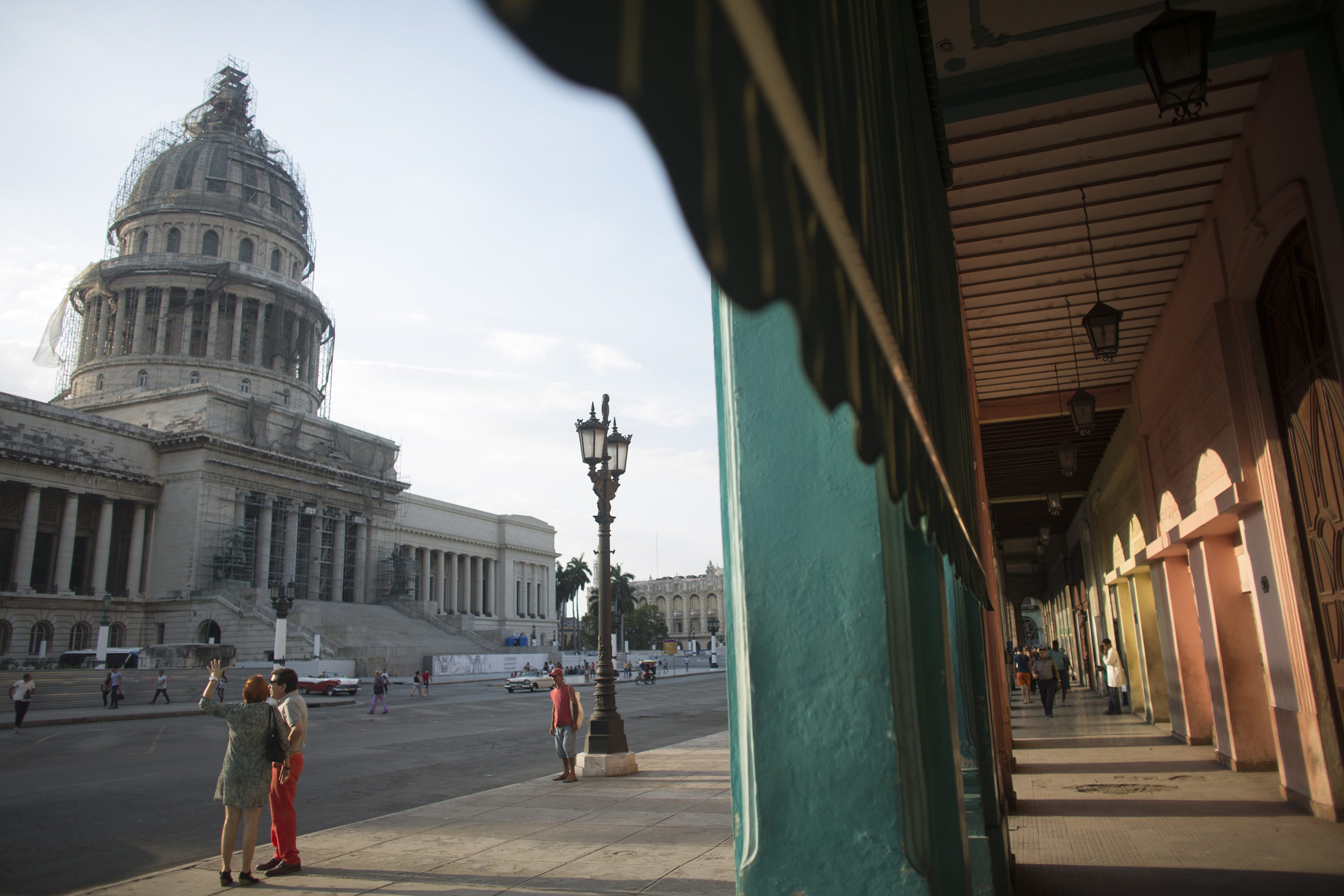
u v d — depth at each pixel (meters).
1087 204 8.45
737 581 2.73
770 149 0.71
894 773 2.48
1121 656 20.34
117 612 62.47
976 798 5.27
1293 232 7.16
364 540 81.06
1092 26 5.92
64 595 59.81
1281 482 8.15
